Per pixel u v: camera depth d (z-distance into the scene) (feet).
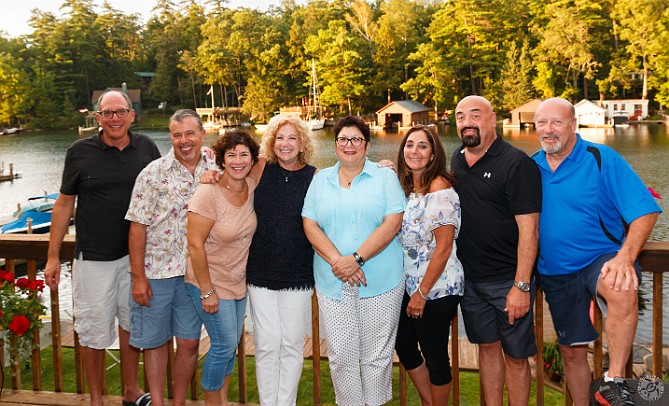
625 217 7.85
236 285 8.85
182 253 8.90
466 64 169.99
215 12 253.65
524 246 8.09
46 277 9.46
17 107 202.80
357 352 8.70
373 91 185.16
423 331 8.73
